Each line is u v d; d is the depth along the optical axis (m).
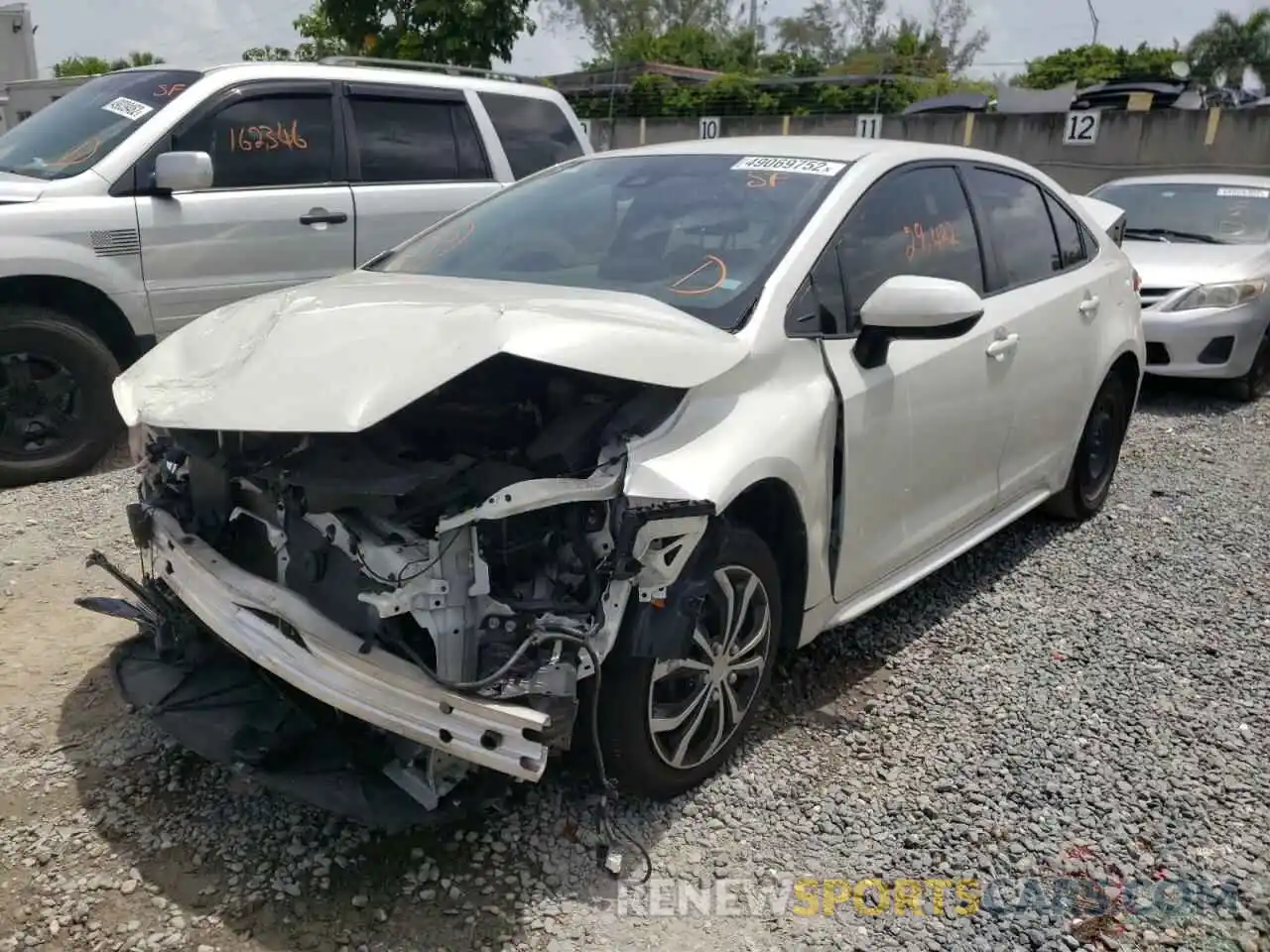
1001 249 4.48
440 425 2.85
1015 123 20.28
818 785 3.27
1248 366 8.20
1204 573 4.97
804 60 37.91
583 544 2.71
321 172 6.41
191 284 5.98
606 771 2.92
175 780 3.13
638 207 3.83
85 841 2.88
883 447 3.58
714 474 2.81
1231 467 6.69
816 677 3.89
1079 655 4.14
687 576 2.84
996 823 3.12
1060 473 5.05
